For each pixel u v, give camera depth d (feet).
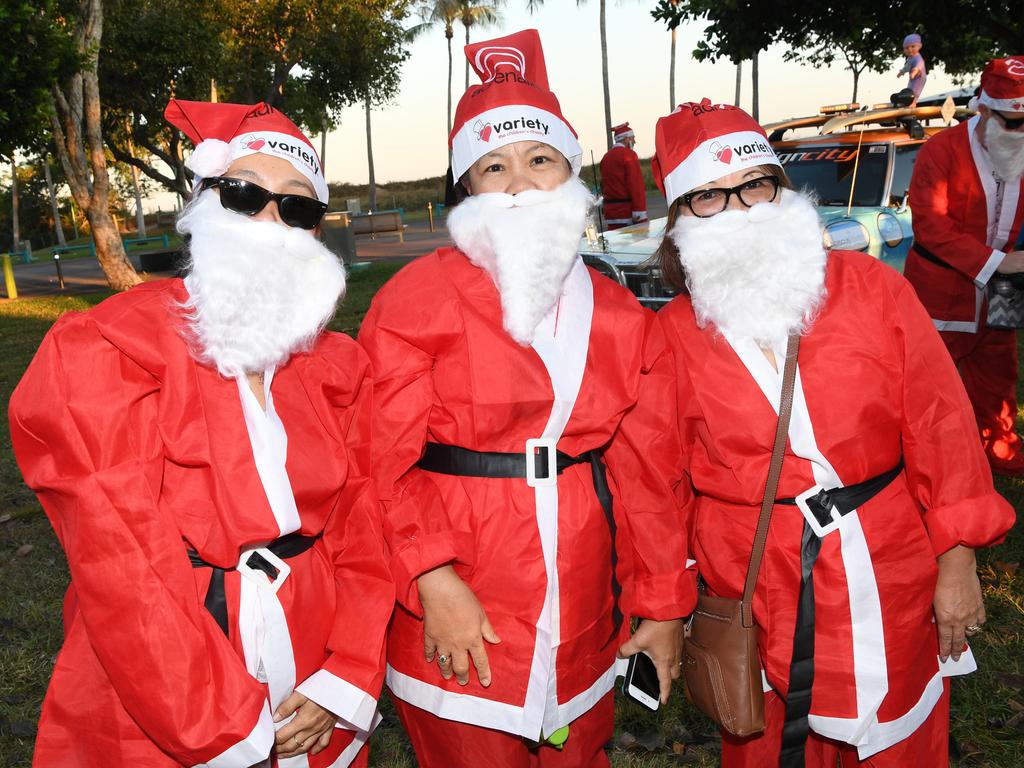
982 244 15.33
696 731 11.03
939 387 7.17
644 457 7.49
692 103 7.87
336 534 7.04
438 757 7.61
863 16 29.01
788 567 7.14
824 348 7.09
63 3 59.11
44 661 12.80
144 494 5.92
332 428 6.82
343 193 204.44
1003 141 15.02
